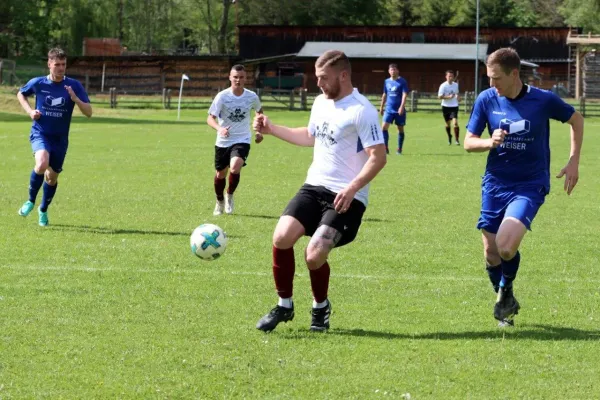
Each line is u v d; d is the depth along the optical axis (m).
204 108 70.69
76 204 19.16
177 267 12.69
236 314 10.06
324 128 9.10
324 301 9.38
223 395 7.38
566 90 93.50
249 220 17.25
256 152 33.75
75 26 108.00
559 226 17.05
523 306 10.73
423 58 91.50
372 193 21.64
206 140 39.31
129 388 7.50
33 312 9.98
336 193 9.06
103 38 104.44
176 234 15.53
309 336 9.18
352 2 122.06
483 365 8.27
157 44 134.38
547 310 10.53
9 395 7.30
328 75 8.96
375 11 123.38
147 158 30.50
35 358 8.29
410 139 42.03
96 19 108.81
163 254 13.64
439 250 14.33
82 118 56.41
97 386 7.55
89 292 11.04
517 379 7.89
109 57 86.56
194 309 10.27
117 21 121.81
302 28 102.19
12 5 101.38
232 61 87.94
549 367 8.24
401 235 15.69
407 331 9.46
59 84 15.80
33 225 16.25
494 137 9.02
